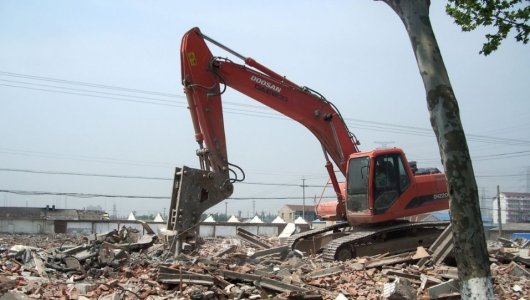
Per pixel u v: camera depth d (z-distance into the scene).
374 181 16.30
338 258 15.96
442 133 6.94
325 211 18.66
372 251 16.53
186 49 15.14
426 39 7.13
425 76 7.07
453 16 8.91
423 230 17.61
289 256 16.08
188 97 15.14
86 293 10.15
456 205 6.84
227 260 13.77
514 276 13.78
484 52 8.91
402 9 7.32
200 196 14.24
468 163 6.89
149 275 11.68
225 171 14.81
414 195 16.70
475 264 6.71
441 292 10.98
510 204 79.25
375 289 11.48
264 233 45.34
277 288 10.60
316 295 10.09
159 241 15.75
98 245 13.81
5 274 11.55
